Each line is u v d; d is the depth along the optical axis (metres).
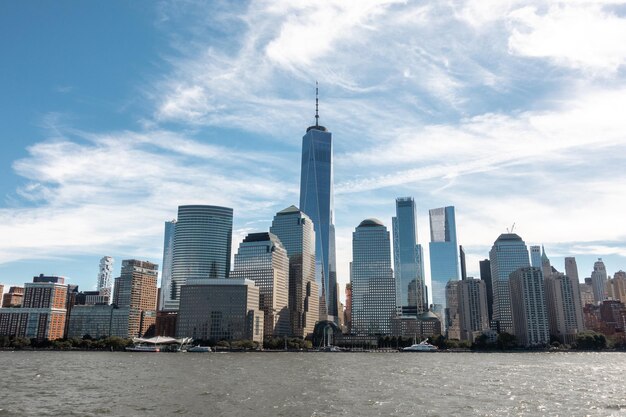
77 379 186.88
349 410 116.44
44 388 157.25
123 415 109.88
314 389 155.88
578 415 112.50
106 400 131.12
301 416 109.00
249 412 113.62
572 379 196.75
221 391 149.88
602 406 124.75
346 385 168.12
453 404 125.88
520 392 151.25
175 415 109.75
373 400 132.12
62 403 125.94
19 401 129.38
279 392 148.00
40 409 117.25
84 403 125.88
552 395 144.62
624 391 155.88
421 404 125.69
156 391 149.62
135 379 187.00
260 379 188.25
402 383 176.25
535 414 113.12
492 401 131.38
